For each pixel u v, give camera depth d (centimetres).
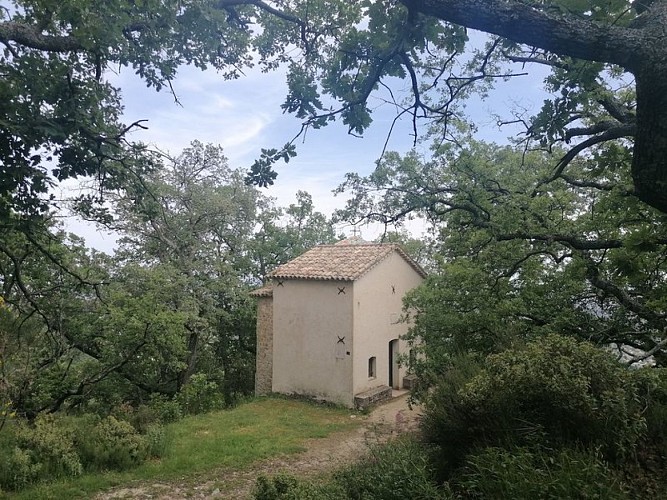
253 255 2467
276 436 1265
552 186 1079
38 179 545
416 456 539
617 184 791
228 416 1512
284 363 1791
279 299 1816
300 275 1748
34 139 491
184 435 1268
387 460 563
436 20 406
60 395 1552
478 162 1053
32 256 1197
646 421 441
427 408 603
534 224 1019
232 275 2134
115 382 1808
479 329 1003
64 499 805
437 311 1094
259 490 569
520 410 482
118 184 695
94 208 772
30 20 543
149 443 1049
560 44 275
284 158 457
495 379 486
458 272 1070
